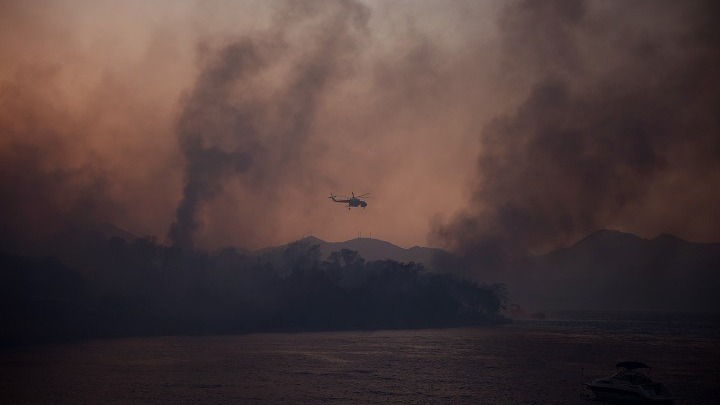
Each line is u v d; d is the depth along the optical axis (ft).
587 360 489.26
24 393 329.72
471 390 347.36
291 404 306.76
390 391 341.82
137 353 517.55
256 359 476.13
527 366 447.42
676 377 401.70
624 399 311.47
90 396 322.75
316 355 507.71
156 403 306.55
